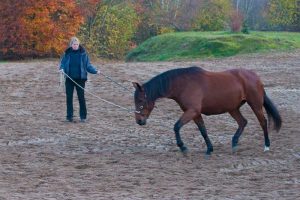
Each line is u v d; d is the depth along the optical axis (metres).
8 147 12.86
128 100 19.56
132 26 62.00
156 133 14.44
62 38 43.47
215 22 66.31
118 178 10.30
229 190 9.45
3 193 9.19
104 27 59.09
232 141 12.52
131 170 10.90
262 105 12.52
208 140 12.05
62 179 10.20
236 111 12.64
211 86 11.96
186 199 8.86
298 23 63.16
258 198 8.92
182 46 41.75
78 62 15.65
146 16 65.31
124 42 60.16
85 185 9.79
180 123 11.88
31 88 21.91
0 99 19.70
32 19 42.69
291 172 10.75
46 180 10.12
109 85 22.69
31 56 43.41
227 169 11.01
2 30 41.81
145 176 10.45
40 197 8.93
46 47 42.94
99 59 48.72
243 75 12.38
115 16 60.56
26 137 13.88
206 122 15.82
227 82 12.10
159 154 12.28
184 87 11.87
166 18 65.44
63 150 12.62
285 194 9.16
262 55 35.28
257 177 10.37
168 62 32.59
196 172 10.76
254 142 13.41
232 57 35.34
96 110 17.66
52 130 14.72
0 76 24.77
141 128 15.06
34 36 42.78
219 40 39.91
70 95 15.85
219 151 12.55
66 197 8.95
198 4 66.31
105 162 11.55
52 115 16.83
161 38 45.56
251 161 11.62
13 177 10.31
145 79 24.28
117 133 14.44
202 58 36.69
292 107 18.27
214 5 66.44
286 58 33.00
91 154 12.28
